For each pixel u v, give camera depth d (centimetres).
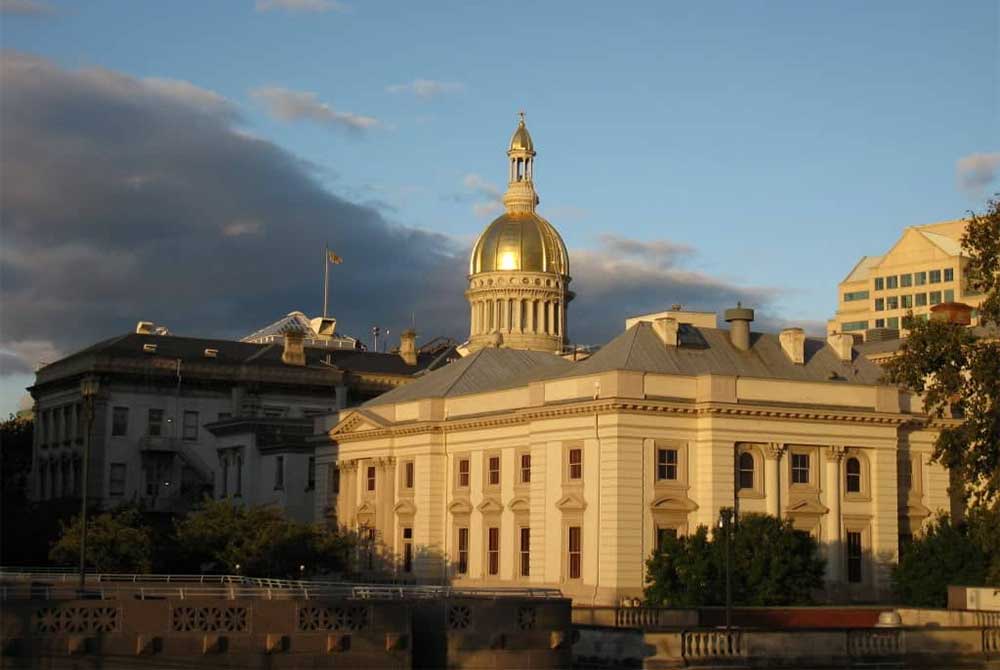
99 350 15262
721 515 6881
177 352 15788
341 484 12256
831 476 9781
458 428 10919
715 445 9344
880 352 12412
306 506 13350
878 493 9969
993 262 7819
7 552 12444
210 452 15588
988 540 7550
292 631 5362
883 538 9938
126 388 15288
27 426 17888
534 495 9906
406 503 11331
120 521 10638
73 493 15400
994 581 7731
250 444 13938
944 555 9125
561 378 9800
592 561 9288
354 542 11000
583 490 9462
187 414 15562
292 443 13375
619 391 9206
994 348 7706
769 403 9550
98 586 6675
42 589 5391
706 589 8231
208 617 5241
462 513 10806
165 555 10300
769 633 6462
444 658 5725
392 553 11450
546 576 9712
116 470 15138
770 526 8562
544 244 17000
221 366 15750
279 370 15975
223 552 10306
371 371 16738
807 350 10544
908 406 10356
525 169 17662
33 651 4956
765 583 8319
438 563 11019
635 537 9150
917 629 6725
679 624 7562
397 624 5541
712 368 9869
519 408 10244
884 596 9831
